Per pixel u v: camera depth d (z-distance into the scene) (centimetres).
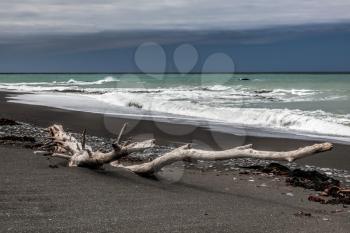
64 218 502
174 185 766
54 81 8756
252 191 786
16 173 721
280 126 1866
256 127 1819
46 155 909
